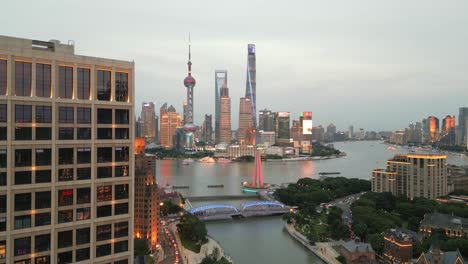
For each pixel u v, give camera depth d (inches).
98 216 4431.6
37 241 4060.0
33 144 4015.8
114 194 4547.2
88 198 4360.2
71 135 4242.1
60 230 4185.5
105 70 4478.3
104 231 4480.8
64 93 4217.5
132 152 4675.2
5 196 3885.3
